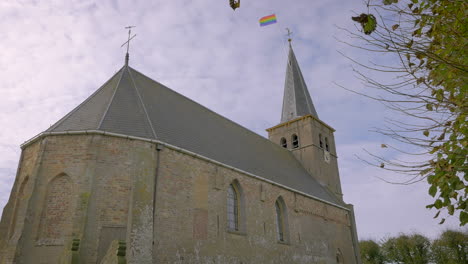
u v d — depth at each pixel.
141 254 15.09
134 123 18.88
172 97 25.77
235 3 6.00
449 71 5.87
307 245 27.67
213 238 19.72
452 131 6.05
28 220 15.64
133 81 22.83
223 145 25.69
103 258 13.56
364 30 5.99
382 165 6.24
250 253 22.05
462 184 5.74
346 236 33.88
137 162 16.92
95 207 15.68
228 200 22.50
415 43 6.07
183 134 21.84
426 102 6.11
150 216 16.09
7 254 14.86
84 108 19.70
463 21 5.82
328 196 34.69
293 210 27.64
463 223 5.84
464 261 43.53
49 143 17.38
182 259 17.38
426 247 47.62
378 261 53.44
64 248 14.99
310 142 38.44
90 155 16.59
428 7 6.16
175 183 18.42
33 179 16.47
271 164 30.28
